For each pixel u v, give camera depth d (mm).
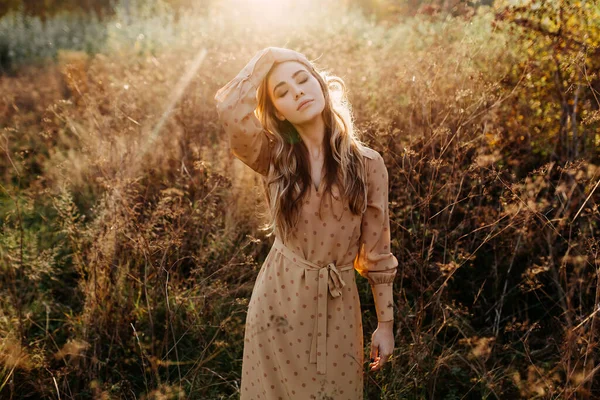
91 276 2811
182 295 2719
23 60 9398
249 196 3301
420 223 2885
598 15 3125
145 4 11148
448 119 3094
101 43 9648
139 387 2602
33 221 3738
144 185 3717
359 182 1763
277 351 1810
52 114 5297
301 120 1734
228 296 2828
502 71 3406
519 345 2686
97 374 2506
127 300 2766
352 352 1824
